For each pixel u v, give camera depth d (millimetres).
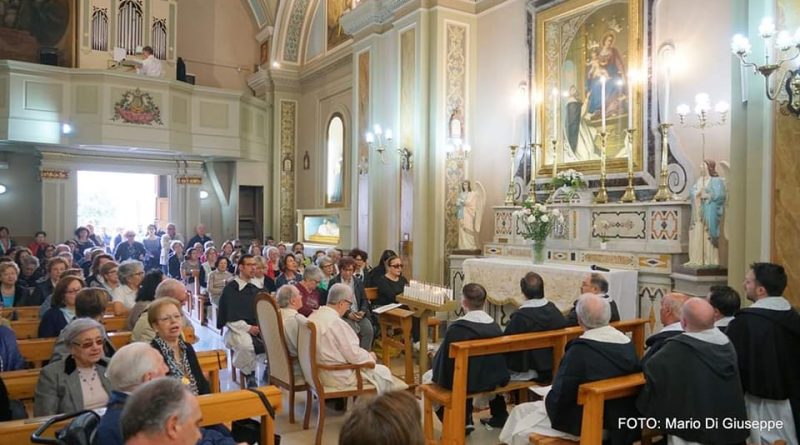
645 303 6113
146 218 16844
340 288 4836
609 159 7129
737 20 5004
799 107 4348
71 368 3049
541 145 8031
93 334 3018
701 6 6203
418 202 9133
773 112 4602
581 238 6930
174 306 3348
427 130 9180
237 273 6266
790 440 3412
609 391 3045
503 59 8812
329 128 13977
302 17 14977
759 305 3512
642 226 6270
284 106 15273
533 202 7184
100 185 16375
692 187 5902
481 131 9180
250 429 2947
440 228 9031
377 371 4844
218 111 13867
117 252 12148
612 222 6598
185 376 3322
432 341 7348
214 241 15891
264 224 15336
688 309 3070
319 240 13141
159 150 12953
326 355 4562
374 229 10195
